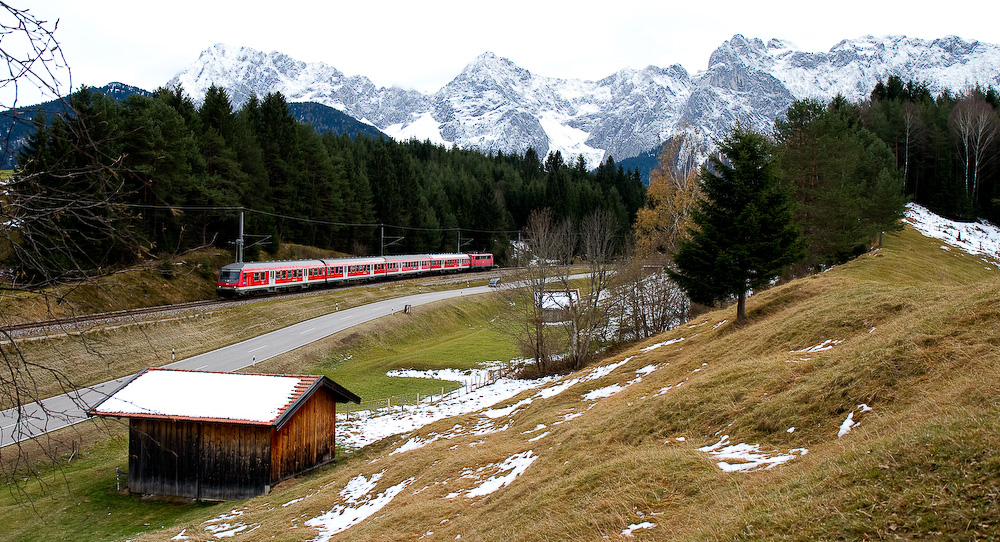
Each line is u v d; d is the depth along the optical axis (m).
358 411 38.28
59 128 5.20
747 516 9.19
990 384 10.61
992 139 100.00
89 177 5.48
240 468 24.30
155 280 52.62
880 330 17.80
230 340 48.56
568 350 48.41
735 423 15.41
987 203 97.81
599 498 12.40
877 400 13.15
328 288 72.31
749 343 25.22
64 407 31.70
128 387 26.31
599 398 26.78
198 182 59.09
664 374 25.84
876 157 77.88
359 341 54.28
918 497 7.93
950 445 8.68
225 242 68.94
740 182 31.09
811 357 18.86
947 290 21.81
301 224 84.19
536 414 27.02
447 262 94.56
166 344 43.00
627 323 53.50
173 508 23.56
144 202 52.19
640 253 56.41
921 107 110.94
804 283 33.75
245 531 18.75
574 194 132.25
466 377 46.25
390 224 101.81
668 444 15.50
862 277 39.94
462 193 123.62
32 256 5.45
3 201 5.05
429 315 67.25
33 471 6.46
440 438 27.95
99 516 22.72
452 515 15.42
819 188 49.56
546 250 46.12
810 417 13.89
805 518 8.48
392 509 17.27
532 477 16.34
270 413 24.23
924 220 87.44
